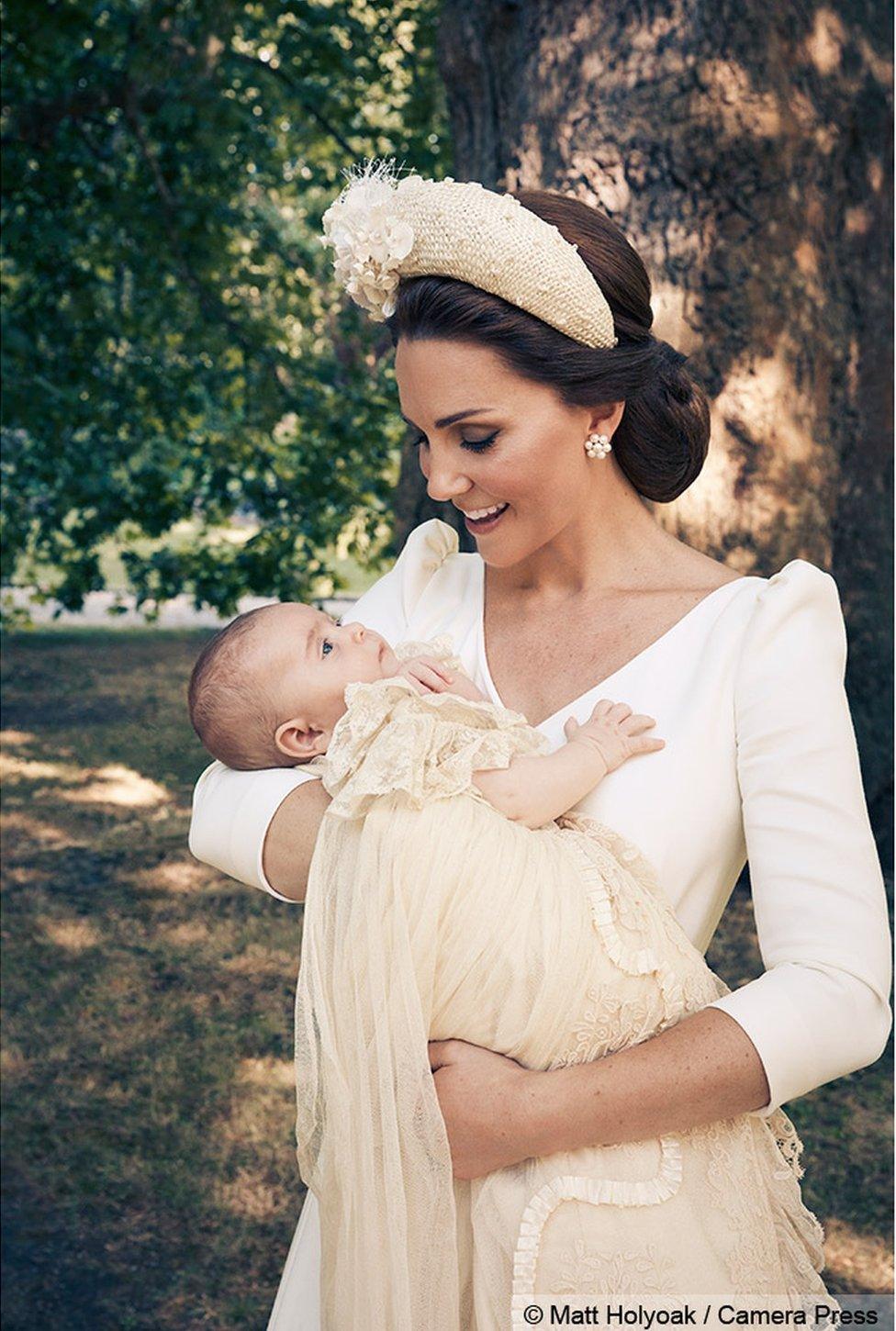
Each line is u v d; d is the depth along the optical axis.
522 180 4.20
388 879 1.46
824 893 1.42
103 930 5.58
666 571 1.71
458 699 1.60
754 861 1.47
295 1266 1.71
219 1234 3.62
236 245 8.44
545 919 1.45
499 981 1.45
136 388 8.25
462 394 1.53
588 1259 1.41
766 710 1.49
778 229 4.34
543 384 1.54
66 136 7.59
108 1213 3.71
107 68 7.26
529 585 1.78
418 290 1.54
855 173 4.78
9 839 6.62
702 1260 1.42
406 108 7.68
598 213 1.64
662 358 1.68
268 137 8.10
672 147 4.11
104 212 7.64
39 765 7.83
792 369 4.42
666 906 1.52
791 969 1.40
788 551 4.45
